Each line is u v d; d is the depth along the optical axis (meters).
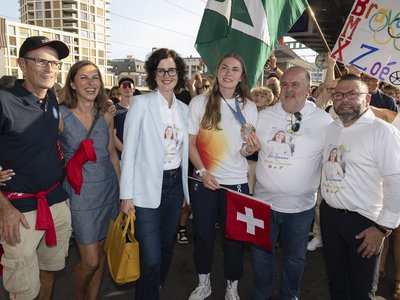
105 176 2.50
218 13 2.90
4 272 2.10
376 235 1.99
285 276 2.58
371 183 2.04
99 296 3.04
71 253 3.81
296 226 2.46
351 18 3.08
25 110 2.04
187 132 2.55
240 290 3.12
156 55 2.37
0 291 3.01
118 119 3.85
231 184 2.63
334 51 3.22
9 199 2.07
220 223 2.76
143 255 2.41
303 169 2.34
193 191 2.71
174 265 3.60
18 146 2.04
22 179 2.08
